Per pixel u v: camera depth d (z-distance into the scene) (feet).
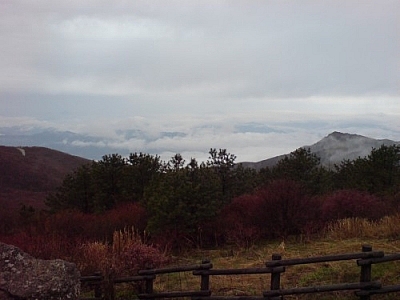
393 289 21.74
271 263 23.16
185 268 25.54
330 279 27.12
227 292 27.22
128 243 34.91
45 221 52.42
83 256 33.53
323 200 50.37
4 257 19.21
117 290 29.58
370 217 46.91
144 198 51.96
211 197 46.34
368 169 63.52
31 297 17.94
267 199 46.14
